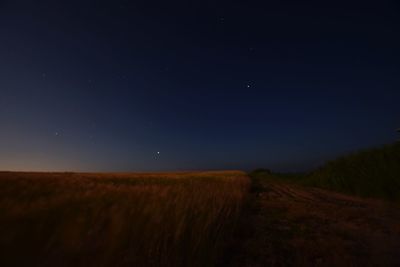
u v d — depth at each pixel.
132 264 3.34
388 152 14.50
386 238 5.36
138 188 11.70
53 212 5.68
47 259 3.30
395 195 11.38
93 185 12.72
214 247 4.19
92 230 4.32
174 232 4.62
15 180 11.84
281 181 30.33
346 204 10.28
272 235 5.64
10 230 4.20
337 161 19.52
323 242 5.04
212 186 15.42
